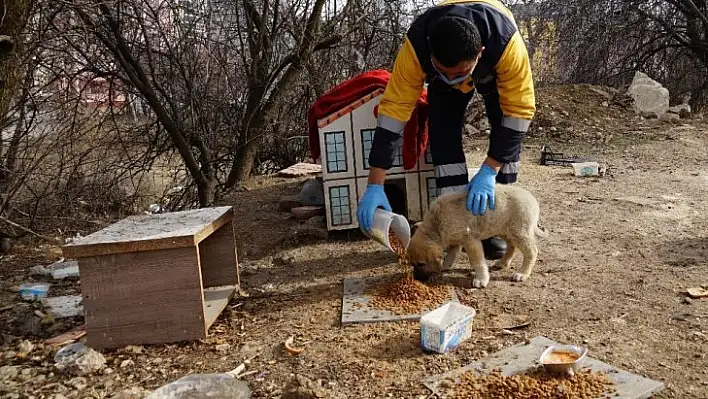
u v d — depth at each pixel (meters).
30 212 7.56
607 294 4.14
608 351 3.34
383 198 4.46
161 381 3.41
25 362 3.78
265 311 4.28
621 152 9.85
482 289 4.34
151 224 4.12
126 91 9.38
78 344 3.89
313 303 4.33
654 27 15.65
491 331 3.68
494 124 4.72
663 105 12.96
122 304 3.79
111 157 10.27
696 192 6.96
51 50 7.70
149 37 9.08
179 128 9.39
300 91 11.41
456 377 3.13
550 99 13.09
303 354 3.56
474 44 3.68
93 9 7.88
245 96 10.30
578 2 15.70
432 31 3.75
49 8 6.93
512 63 4.02
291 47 10.37
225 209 4.53
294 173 9.23
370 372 3.29
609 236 5.46
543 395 2.87
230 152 10.45
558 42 15.95
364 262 5.12
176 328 3.84
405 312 3.97
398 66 4.32
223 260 4.59
